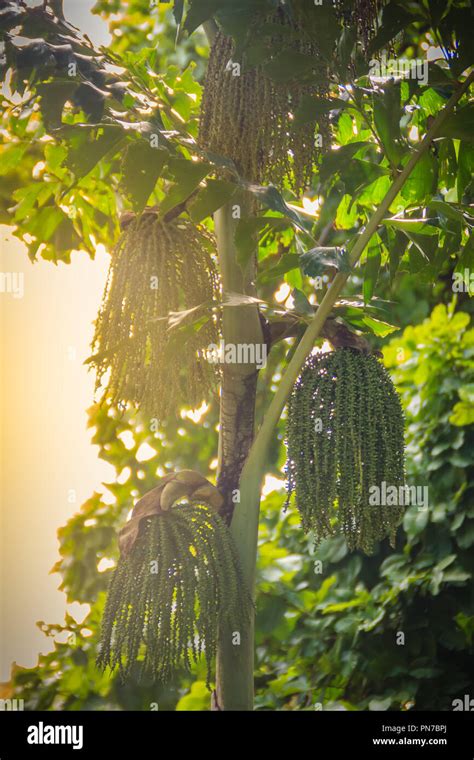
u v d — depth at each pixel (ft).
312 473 22.80
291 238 28.58
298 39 23.35
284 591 30.45
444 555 29.71
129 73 25.16
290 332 24.47
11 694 29.81
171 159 23.04
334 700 30.50
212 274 24.06
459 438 29.58
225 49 23.48
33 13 23.97
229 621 22.79
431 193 25.32
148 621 22.24
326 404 22.90
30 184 28.25
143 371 23.62
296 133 23.62
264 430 23.40
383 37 23.67
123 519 32.55
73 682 29.66
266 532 33.53
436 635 29.96
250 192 23.77
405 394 31.58
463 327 30.73
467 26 23.53
